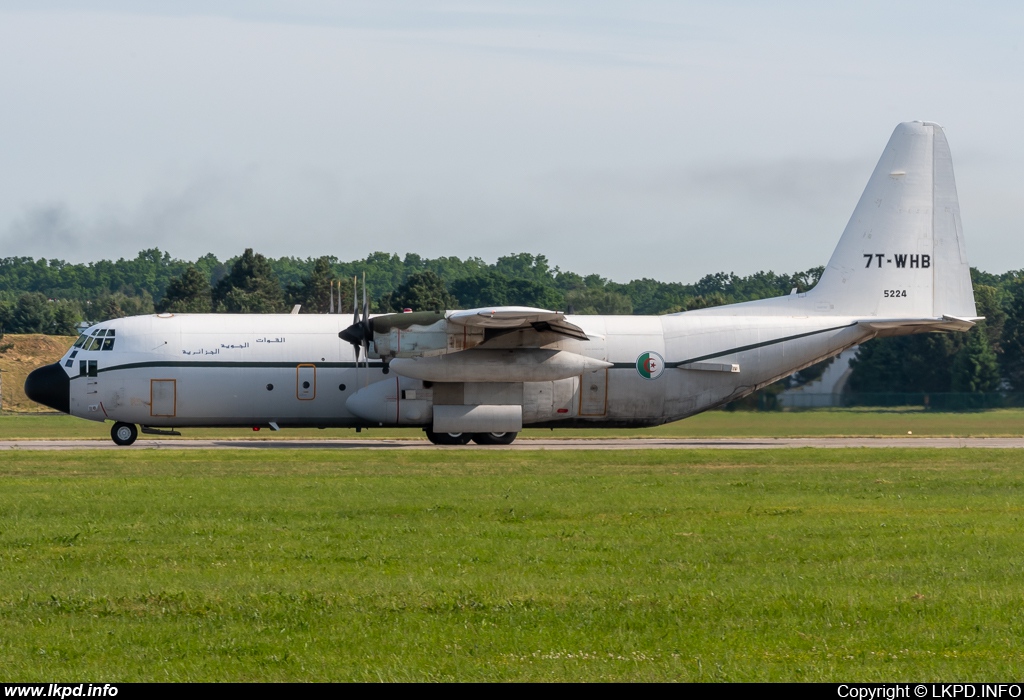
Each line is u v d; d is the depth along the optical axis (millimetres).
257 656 33906
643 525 57438
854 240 121812
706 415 157375
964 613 38844
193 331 112125
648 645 35125
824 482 78250
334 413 112500
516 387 112812
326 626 37094
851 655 34250
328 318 115125
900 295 121562
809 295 121562
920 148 121812
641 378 115500
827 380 191625
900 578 44469
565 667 32781
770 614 38719
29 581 43250
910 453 103750
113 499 66000
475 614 38594
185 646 34875
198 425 113125
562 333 107000
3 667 32906
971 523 58375
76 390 110188
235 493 69250
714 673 32312
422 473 82438
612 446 115000
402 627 37000
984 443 123812
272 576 44312
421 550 50125
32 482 74875
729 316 119625
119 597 40594
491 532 55000
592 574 45094
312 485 73562
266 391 111062
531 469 86438
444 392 111688
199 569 45719
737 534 54688
